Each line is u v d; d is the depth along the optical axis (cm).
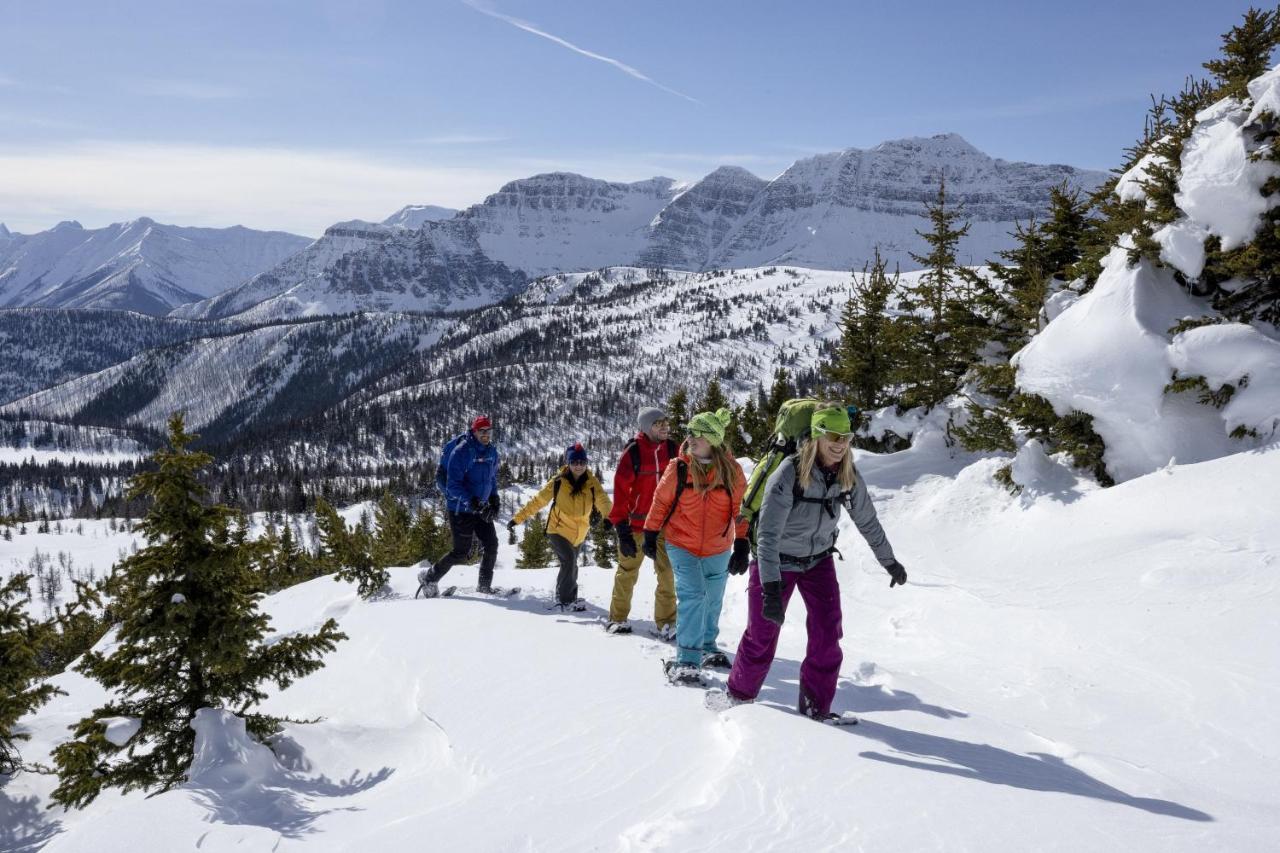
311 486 19450
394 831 358
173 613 552
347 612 974
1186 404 1030
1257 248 1002
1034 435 1214
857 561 1088
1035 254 1480
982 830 304
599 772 413
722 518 584
